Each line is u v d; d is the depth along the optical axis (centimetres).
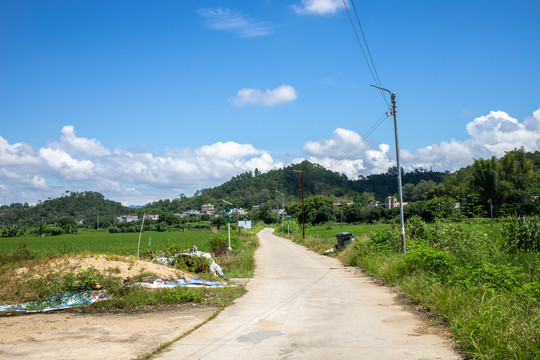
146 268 1291
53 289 1038
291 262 2375
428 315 871
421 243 1716
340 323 819
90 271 1105
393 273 1418
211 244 2577
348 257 2192
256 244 4131
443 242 1731
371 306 1009
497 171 5569
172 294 1052
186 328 784
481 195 5641
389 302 1062
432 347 623
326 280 1555
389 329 755
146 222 10300
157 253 1877
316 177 16938
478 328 626
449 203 2109
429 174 19800
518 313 696
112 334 739
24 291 1038
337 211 9781
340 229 6322
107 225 13450
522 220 1548
